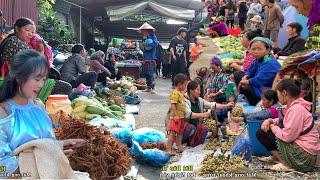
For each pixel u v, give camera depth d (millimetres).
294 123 5227
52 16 17922
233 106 6980
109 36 27984
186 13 22516
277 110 5887
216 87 7805
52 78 8055
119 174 4445
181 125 6398
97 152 4414
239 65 8578
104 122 7172
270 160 5746
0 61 6066
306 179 5051
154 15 25062
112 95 9836
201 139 6676
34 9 14172
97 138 4605
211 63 7980
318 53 6164
